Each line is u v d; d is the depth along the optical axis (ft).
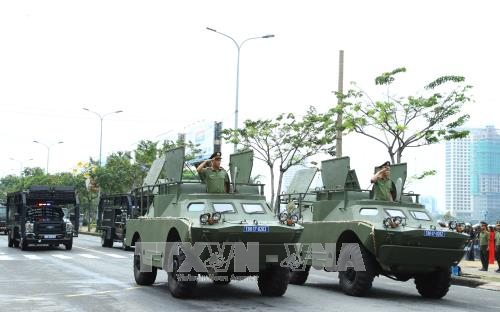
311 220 50.37
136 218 47.06
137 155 159.43
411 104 72.64
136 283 45.29
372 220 41.93
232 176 45.19
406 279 43.19
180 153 42.01
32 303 35.53
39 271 55.93
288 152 100.27
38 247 98.02
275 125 98.27
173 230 38.83
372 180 45.37
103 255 80.43
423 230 39.24
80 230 186.29
